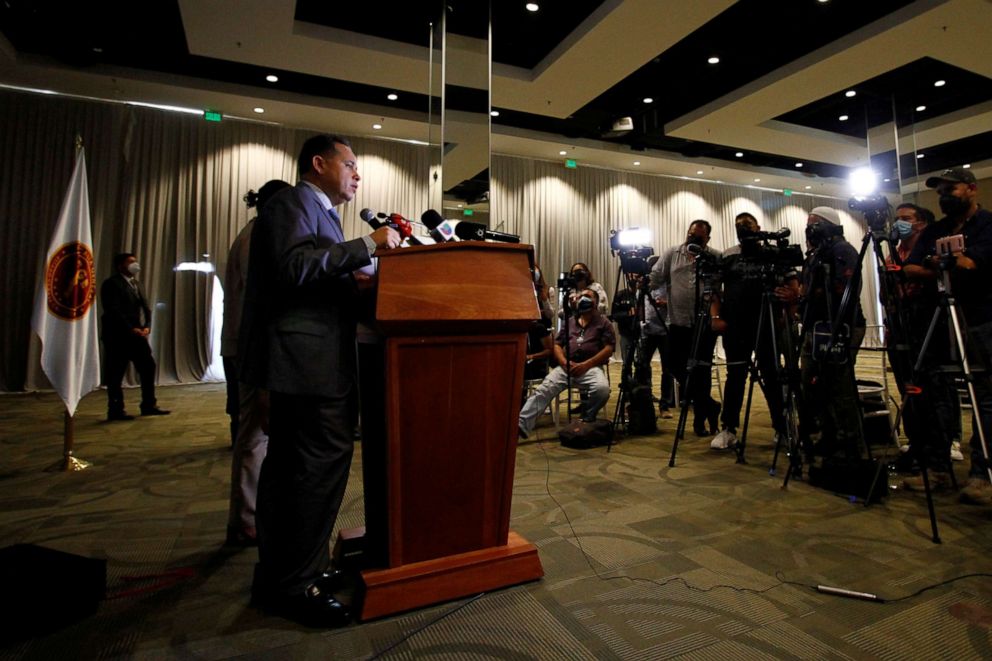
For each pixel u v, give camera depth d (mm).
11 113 6465
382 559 1475
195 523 2033
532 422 3627
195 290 7215
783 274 2668
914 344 2533
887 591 1471
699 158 9469
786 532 1901
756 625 1305
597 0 5066
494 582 1472
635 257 3541
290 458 1373
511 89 6316
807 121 7957
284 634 1272
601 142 8703
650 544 1798
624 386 3727
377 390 1479
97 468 2863
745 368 3129
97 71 6180
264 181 7504
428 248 1354
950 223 2457
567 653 1192
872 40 5285
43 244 6508
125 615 1364
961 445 3086
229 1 4707
